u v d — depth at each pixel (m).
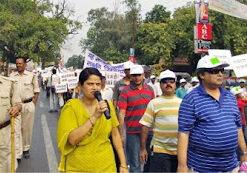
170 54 30.31
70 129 2.97
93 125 2.92
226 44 25.55
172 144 4.31
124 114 5.19
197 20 12.48
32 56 41.34
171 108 4.32
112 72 8.86
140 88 5.29
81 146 2.98
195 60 29.70
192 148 3.30
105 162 3.04
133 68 5.22
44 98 23.50
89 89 3.03
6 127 4.62
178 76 24.00
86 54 9.09
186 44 28.53
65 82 13.72
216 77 3.22
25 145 6.97
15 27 39.91
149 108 4.48
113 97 6.23
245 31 26.73
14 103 4.68
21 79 6.93
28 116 6.91
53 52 44.56
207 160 3.22
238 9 13.82
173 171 4.34
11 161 4.42
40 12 46.78
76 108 3.04
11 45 42.22
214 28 25.48
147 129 4.64
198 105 3.20
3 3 43.59
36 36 40.75
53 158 6.99
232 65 8.41
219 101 3.23
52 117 13.30
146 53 33.28
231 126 3.20
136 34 38.06
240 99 7.27
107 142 3.12
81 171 2.99
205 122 3.18
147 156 4.84
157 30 31.31
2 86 4.56
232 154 3.32
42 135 9.45
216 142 3.15
